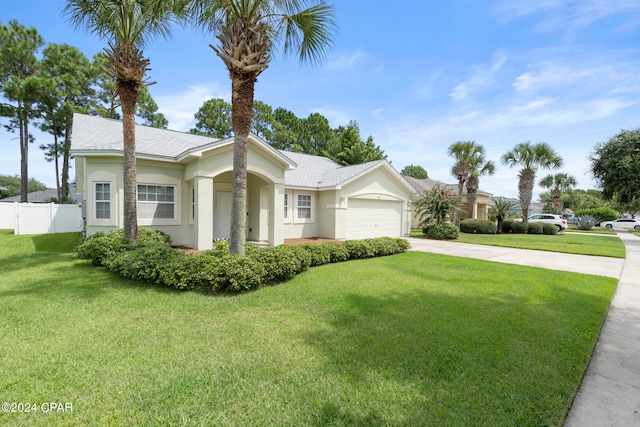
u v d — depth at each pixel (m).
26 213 16.27
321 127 37.66
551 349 3.75
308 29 7.59
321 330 4.27
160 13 8.34
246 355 3.53
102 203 10.63
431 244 15.38
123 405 2.62
